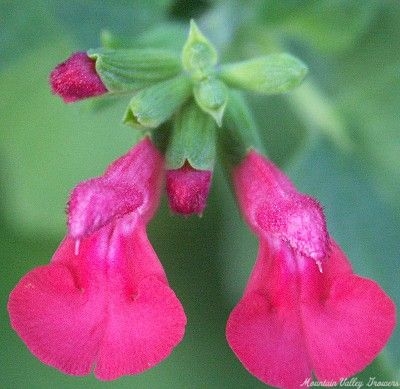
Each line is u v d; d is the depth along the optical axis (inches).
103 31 4.2
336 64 4.9
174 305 3.5
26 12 4.7
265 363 3.5
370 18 4.7
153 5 4.6
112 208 3.6
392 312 3.5
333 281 3.6
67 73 3.7
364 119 4.8
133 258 3.6
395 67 4.9
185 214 3.6
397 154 4.8
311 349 3.5
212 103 3.7
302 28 4.7
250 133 3.9
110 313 3.5
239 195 3.9
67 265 3.6
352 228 4.7
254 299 3.5
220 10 4.6
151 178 3.7
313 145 4.8
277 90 3.8
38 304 3.5
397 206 4.7
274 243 3.7
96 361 3.5
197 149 3.7
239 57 4.7
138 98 3.7
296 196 3.7
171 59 3.8
